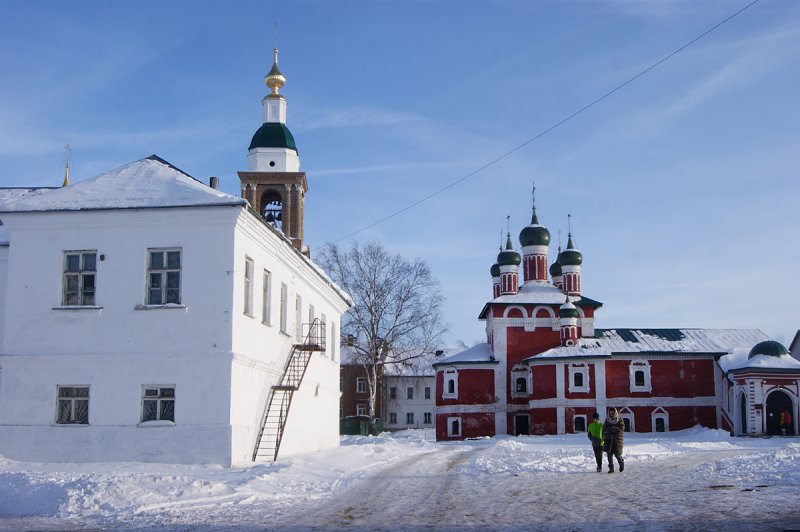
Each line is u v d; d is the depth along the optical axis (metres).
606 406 69.31
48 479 19.55
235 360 26.47
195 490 18.62
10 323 27.36
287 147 48.69
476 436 73.50
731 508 15.26
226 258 26.72
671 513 14.80
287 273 33.47
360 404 105.25
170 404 26.58
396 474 24.62
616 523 13.70
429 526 13.86
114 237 27.34
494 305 75.31
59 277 27.45
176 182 27.91
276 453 28.97
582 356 69.69
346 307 47.06
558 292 77.38
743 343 73.44
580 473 24.41
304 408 35.56
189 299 26.69
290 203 47.53
